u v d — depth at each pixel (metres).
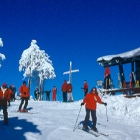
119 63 24.75
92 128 12.09
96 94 12.43
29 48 43.34
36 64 42.75
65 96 25.78
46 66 42.81
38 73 42.75
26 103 16.77
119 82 25.05
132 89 22.02
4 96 12.00
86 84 25.97
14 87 28.33
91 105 12.17
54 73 43.56
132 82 24.02
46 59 44.12
